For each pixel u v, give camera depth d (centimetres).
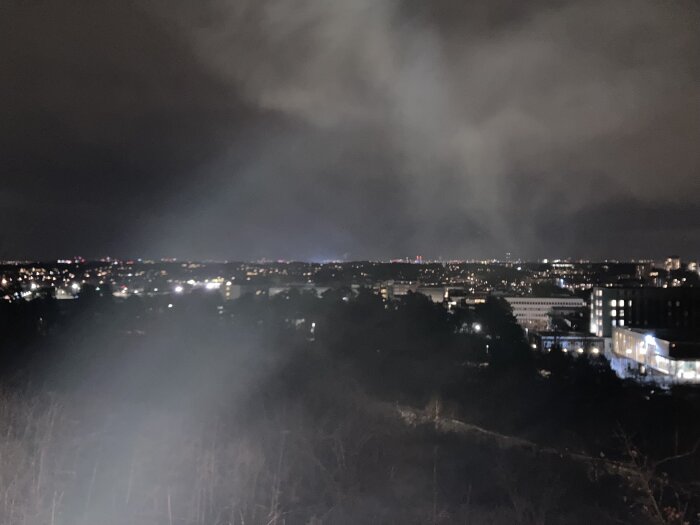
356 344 4491
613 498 1286
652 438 2411
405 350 4497
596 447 2217
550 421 2777
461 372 3878
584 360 5222
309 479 1084
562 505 1179
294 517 896
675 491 1343
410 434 1641
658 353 6012
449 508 1030
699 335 6275
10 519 758
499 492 1183
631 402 3325
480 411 2834
